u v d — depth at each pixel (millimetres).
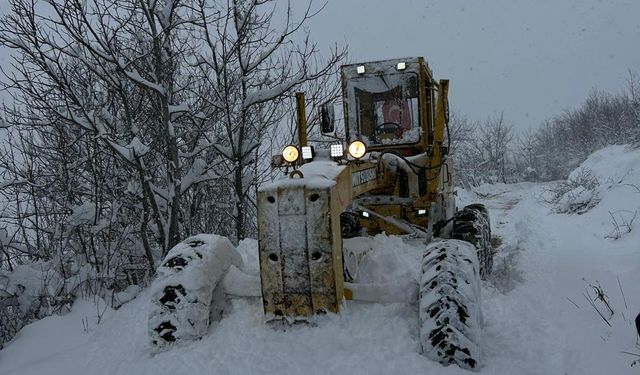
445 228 6402
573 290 5156
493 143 26906
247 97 7254
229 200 8562
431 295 3215
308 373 3000
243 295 3766
